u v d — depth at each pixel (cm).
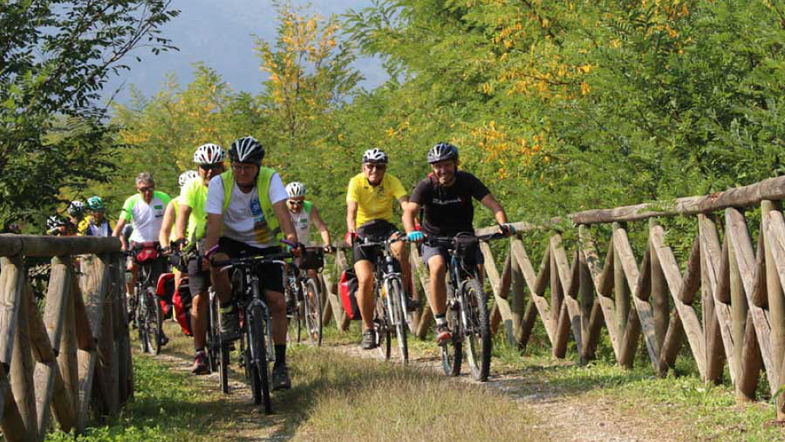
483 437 632
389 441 634
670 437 636
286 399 856
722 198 708
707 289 754
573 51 1116
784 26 807
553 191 1150
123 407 838
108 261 806
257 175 827
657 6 978
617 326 932
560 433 672
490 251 1230
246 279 843
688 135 891
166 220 1212
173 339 1507
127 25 1009
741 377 703
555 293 1057
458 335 967
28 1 959
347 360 1072
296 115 2553
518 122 1241
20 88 940
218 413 822
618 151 959
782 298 624
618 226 916
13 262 555
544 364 1033
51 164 953
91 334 738
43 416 594
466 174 962
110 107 1035
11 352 529
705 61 884
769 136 764
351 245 1135
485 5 1507
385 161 1124
